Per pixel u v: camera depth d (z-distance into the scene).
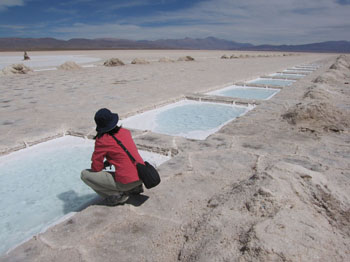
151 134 5.92
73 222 2.81
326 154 4.47
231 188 3.15
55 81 15.07
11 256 2.33
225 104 9.98
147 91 11.70
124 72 19.97
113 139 2.82
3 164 5.04
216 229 2.28
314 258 1.85
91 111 8.18
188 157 4.49
